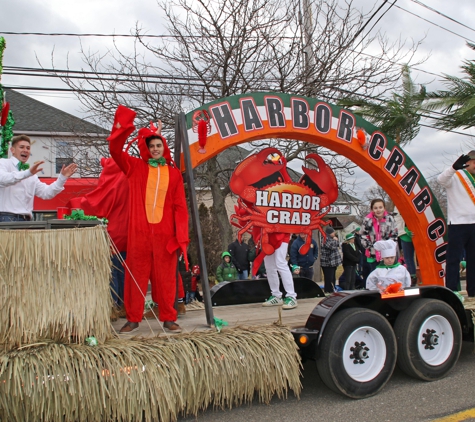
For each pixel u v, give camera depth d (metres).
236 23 11.54
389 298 3.95
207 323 3.78
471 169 5.09
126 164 3.61
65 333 2.98
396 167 5.65
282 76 11.66
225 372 3.22
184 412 3.28
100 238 3.14
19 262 2.84
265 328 3.54
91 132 13.07
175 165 3.96
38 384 2.71
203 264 3.82
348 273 8.30
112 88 11.73
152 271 3.69
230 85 11.55
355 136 5.38
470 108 9.05
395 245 4.46
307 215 5.65
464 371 4.30
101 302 3.11
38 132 17.80
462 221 5.05
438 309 4.07
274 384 3.39
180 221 3.77
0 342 2.80
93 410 2.84
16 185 3.94
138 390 2.92
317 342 3.54
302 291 5.98
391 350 3.75
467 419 3.16
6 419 2.70
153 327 3.81
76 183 10.10
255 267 5.39
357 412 3.37
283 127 4.88
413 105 10.46
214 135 4.52
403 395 3.70
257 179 5.40
